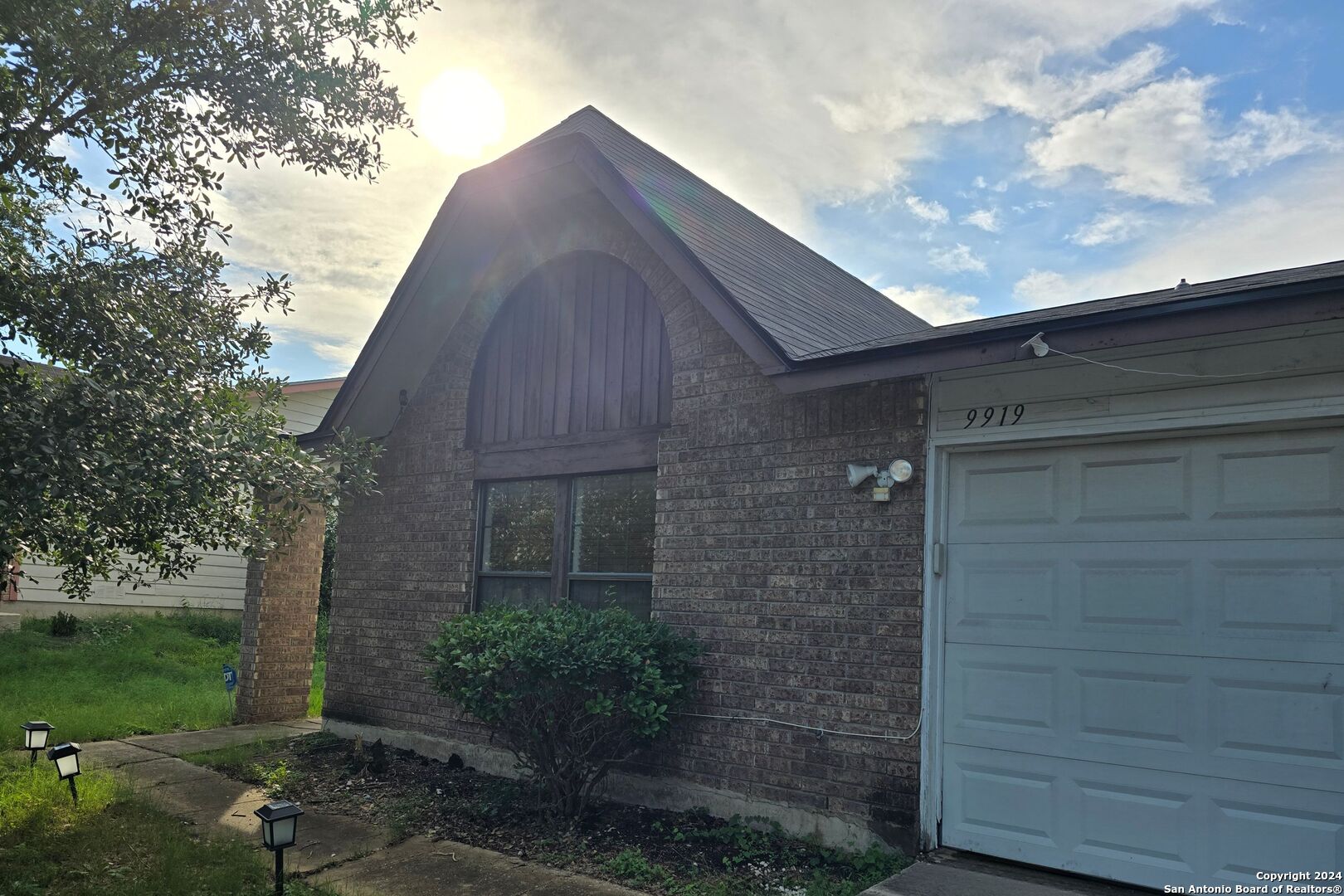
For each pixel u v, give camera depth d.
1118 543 5.48
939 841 5.86
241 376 6.68
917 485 6.11
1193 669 5.16
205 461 5.59
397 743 9.27
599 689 6.38
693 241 7.40
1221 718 5.05
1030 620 5.73
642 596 7.70
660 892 5.43
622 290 8.27
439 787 7.82
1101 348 5.04
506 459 8.88
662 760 7.06
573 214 8.62
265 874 5.60
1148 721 5.26
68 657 14.26
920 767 5.84
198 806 7.20
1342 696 4.73
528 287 9.11
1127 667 5.37
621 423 8.05
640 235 7.45
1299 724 4.83
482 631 6.93
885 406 6.30
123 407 5.23
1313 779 4.75
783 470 6.76
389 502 9.92
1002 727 5.74
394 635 9.57
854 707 6.17
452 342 9.60
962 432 6.00
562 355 8.67
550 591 8.39
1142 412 5.35
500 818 6.91
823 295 9.35
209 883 5.31
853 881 5.51
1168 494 5.35
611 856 6.07
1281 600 4.95
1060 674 5.58
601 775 6.88
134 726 10.25
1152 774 5.21
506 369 9.17
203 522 6.43
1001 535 5.91
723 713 6.78
